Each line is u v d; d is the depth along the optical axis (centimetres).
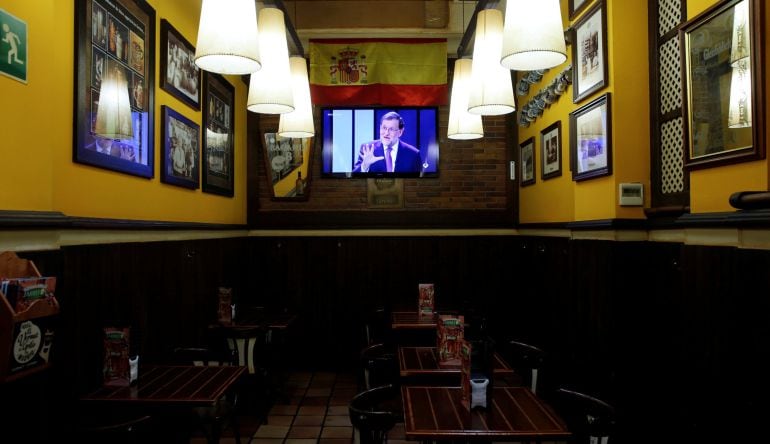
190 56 430
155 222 350
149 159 352
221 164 521
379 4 587
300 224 622
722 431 233
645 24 344
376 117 623
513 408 253
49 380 232
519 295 597
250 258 620
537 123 542
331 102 587
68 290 255
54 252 230
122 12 315
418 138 624
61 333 246
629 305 334
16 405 201
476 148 628
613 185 345
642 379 329
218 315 470
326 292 617
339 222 624
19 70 210
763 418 205
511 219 620
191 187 434
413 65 589
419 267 618
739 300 220
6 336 180
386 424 232
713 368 240
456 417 240
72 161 267
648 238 337
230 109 552
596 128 367
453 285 616
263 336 456
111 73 302
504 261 619
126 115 319
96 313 280
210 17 242
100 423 255
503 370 312
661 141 333
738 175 236
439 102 588
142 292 336
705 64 255
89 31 279
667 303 313
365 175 624
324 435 416
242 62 266
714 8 246
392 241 619
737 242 224
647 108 343
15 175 208
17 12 208
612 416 245
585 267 382
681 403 275
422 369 322
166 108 381
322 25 589
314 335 616
